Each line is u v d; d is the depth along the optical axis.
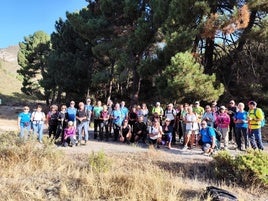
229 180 9.63
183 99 19.11
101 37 26.97
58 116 14.52
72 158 10.99
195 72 17.97
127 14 24.38
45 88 39.53
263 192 9.01
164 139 14.11
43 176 8.75
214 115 14.19
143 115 15.53
